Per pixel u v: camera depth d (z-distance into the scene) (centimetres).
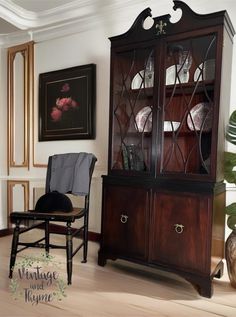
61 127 278
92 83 257
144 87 195
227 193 205
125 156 202
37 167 294
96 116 259
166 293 167
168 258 175
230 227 173
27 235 277
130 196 191
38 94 294
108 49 252
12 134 307
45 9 263
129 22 241
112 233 199
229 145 202
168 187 175
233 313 146
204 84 173
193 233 166
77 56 270
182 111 184
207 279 161
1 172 310
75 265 206
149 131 191
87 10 251
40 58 293
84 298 159
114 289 171
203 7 213
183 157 182
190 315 144
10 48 303
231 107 203
